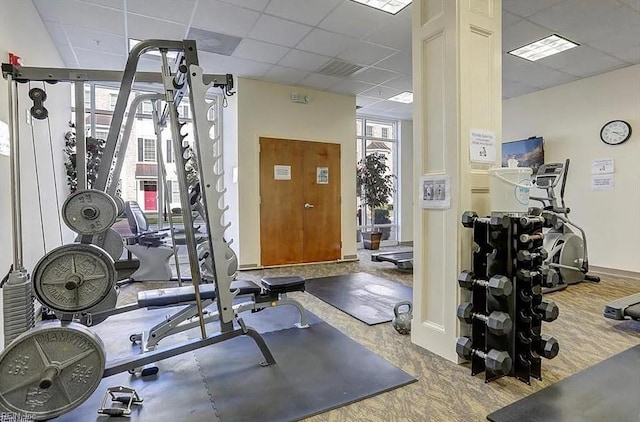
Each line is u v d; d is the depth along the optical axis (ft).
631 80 17.33
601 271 18.44
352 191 22.70
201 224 13.14
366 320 11.47
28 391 5.95
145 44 7.35
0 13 9.12
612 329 10.60
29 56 11.38
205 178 7.74
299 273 18.74
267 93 19.83
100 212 7.15
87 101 19.06
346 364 8.48
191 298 9.30
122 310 9.07
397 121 29.19
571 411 6.49
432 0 8.97
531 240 7.61
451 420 6.32
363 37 14.65
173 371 8.14
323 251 21.70
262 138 19.77
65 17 12.79
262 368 8.27
